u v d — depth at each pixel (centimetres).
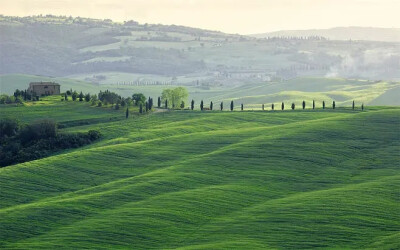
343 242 18425
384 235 18825
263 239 18862
